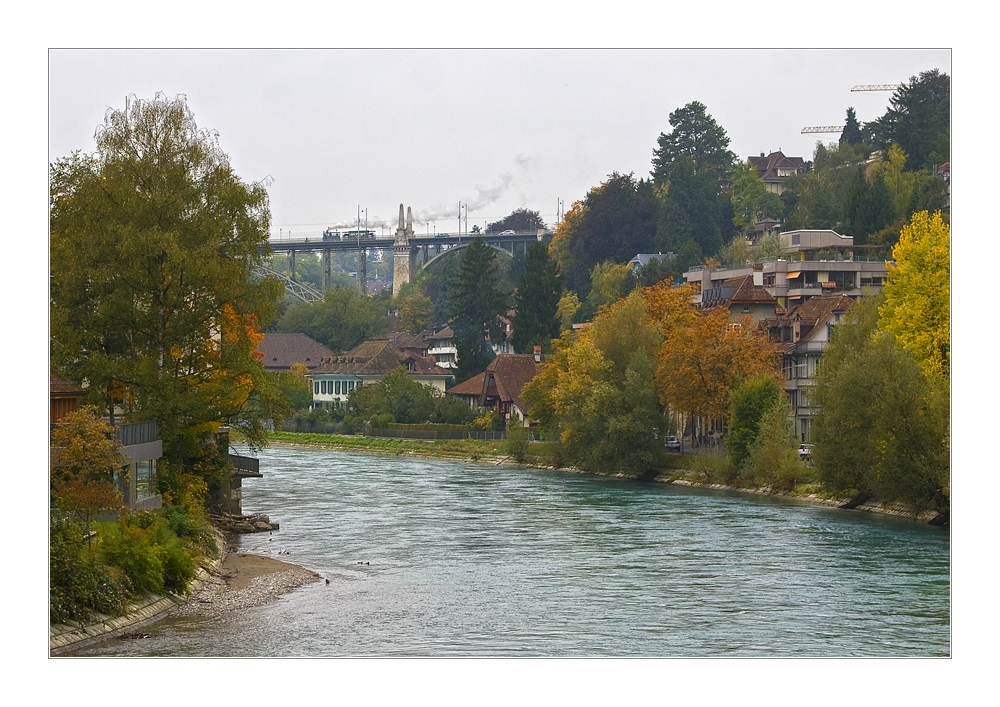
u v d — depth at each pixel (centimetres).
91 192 5794
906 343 7338
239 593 4497
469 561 5375
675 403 9581
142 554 4031
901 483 6644
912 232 7644
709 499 8025
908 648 3638
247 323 6309
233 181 6147
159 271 5716
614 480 9856
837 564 5159
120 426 4900
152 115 6028
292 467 11569
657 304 10988
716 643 3697
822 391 7262
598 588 4644
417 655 3503
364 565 5275
